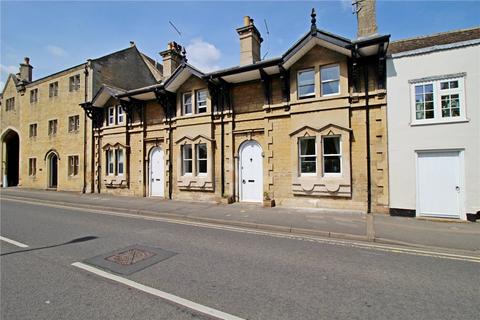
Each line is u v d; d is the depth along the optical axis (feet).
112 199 48.47
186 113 48.73
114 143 56.65
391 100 33.32
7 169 84.17
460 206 29.84
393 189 32.78
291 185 38.37
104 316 10.79
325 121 36.17
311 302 12.03
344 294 12.82
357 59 34.14
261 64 38.09
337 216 31.60
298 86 38.63
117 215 34.50
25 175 76.89
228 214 32.96
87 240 21.99
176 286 13.55
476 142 29.32
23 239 22.27
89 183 60.44
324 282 14.14
